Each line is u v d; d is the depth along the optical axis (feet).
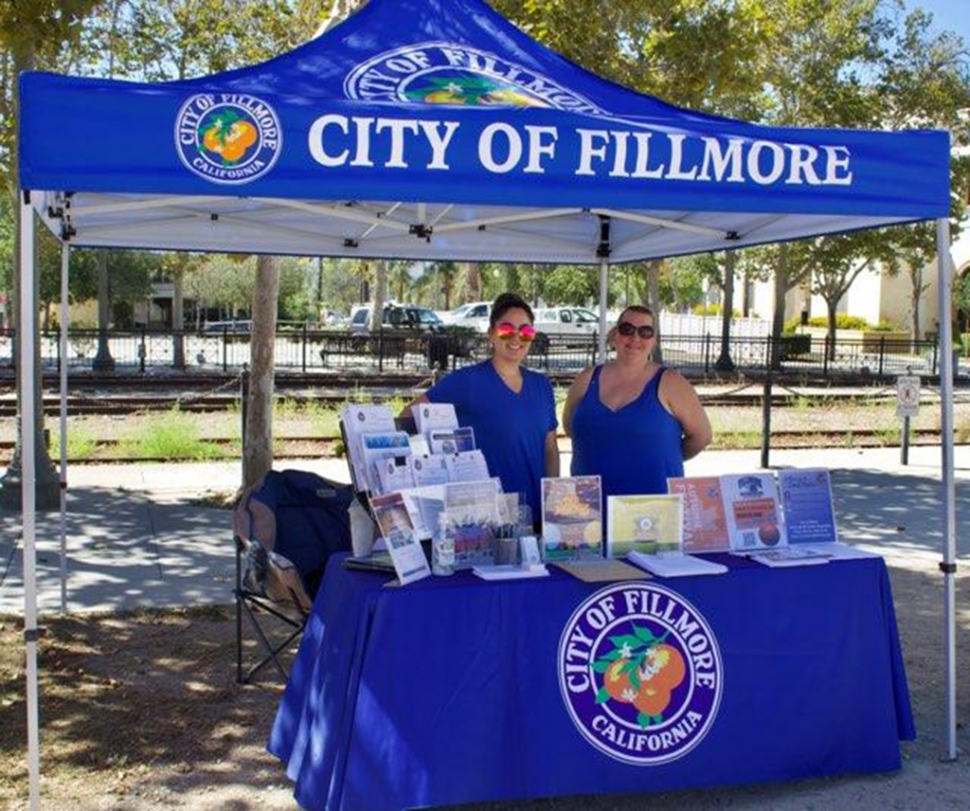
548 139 13.82
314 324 138.10
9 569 26.68
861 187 14.98
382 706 13.39
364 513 15.14
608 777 14.26
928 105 98.99
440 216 22.94
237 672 19.21
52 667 19.83
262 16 44.37
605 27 38.83
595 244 25.77
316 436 50.90
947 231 15.71
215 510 34.24
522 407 16.97
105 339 87.04
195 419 56.03
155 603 24.02
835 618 15.39
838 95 92.43
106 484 38.55
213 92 12.91
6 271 152.15
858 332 161.99
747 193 14.51
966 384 96.32
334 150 13.21
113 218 22.18
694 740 14.65
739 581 14.98
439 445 15.52
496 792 13.84
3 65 37.86
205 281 187.21
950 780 15.64
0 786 15.03
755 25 57.82
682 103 40.24
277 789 15.16
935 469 45.57
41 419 34.24
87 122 12.53
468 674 13.76
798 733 15.14
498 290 233.35
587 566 14.74
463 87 15.93
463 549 14.56
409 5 18.37
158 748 16.42
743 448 51.60
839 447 52.29
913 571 28.53
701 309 230.68
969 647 22.12
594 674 14.29
